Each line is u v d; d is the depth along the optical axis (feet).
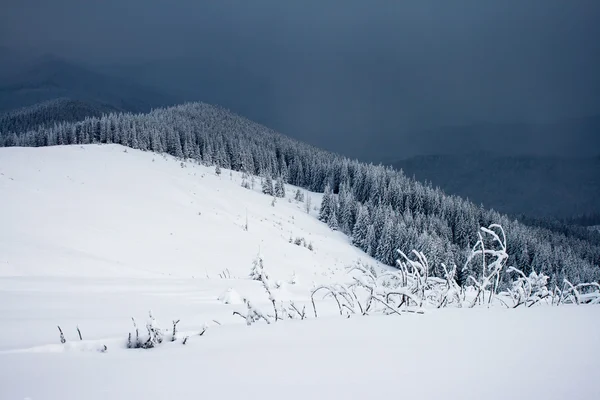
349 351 6.67
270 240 119.96
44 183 97.55
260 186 263.49
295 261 102.89
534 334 7.80
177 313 16.63
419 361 5.98
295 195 274.36
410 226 195.83
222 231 110.22
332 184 322.34
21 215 68.39
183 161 247.29
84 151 174.60
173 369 5.93
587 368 5.42
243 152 306.35
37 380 5.57
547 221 439.22
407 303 13.84
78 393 4.94
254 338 8.40
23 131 613.52
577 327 8.42
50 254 49.44
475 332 8.16
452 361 5.93
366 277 13.96
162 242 81.20
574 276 186.29
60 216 75.72
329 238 182.29
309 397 4.55
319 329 9.11
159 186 144.05
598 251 287.89
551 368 5.46
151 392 4.90
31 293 20.98
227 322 14.24
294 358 6.36
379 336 8.02
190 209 125.80
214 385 5.10
